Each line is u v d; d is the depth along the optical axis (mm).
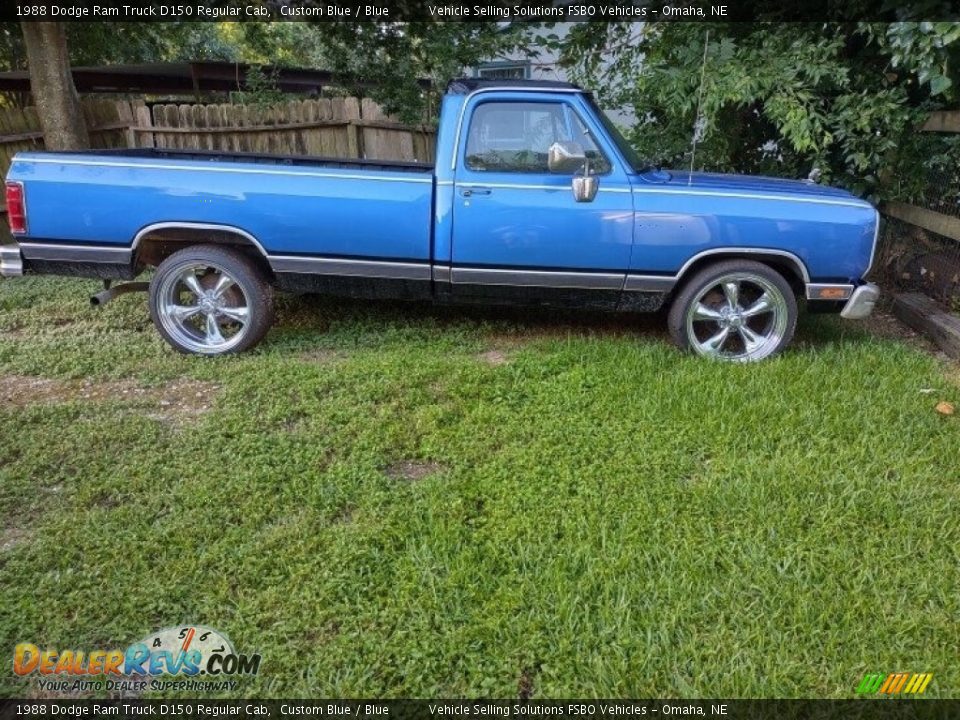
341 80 9625
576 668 2137
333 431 3549
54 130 7152
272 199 4289
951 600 2385
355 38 8742
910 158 5738
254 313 4527
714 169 6645
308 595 2404
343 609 2348
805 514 2828
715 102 5477
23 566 2545
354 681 2096
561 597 2385
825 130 5684
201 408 3879
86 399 3965
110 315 5344
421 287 4559
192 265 4461
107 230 4309
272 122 8961
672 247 4320
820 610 2328
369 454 3307
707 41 5523
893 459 3268
